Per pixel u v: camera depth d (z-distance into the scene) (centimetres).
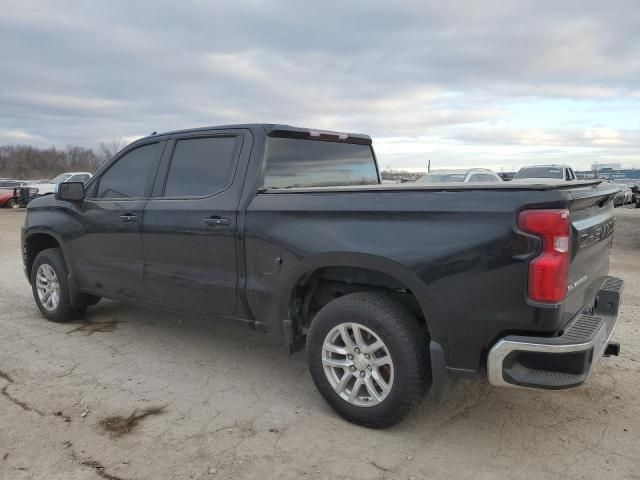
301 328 373
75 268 517
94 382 398
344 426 332
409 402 307
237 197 384
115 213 467
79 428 327
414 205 299
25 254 579
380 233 309
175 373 417
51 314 554
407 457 296
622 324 530
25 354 459
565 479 275
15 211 2548
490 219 276
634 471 281
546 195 266
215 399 371
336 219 329
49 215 539
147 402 365
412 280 296
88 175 2744
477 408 353
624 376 402
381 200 312
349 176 474
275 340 498
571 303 290
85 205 500
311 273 344
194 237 405
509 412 348
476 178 1470
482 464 289
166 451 302
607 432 321
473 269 279
